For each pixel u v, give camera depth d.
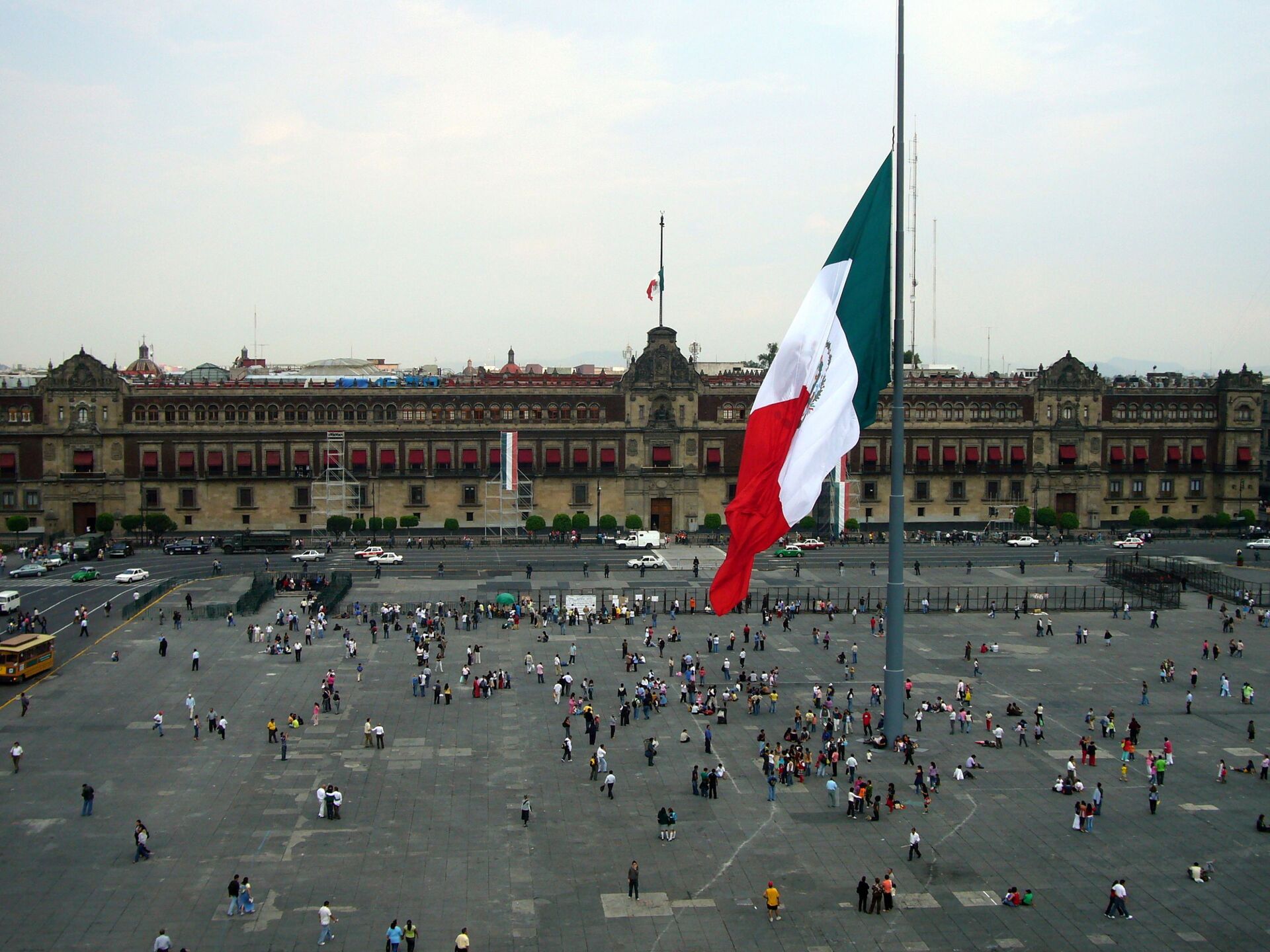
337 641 108.00
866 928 54.62
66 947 52.06
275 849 62.78
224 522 178.00
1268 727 85.12
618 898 57.53
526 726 83.94
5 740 79.50
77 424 174.88
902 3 73.06
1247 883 59.38
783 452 72.06
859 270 74.06
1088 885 59.22
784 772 73.12
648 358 182.50
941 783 73.12
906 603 127.31
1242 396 191.00
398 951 51.88
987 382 195.62
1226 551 166.75
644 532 167.38
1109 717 83.44
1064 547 169.88
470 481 181.38
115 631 110.19
